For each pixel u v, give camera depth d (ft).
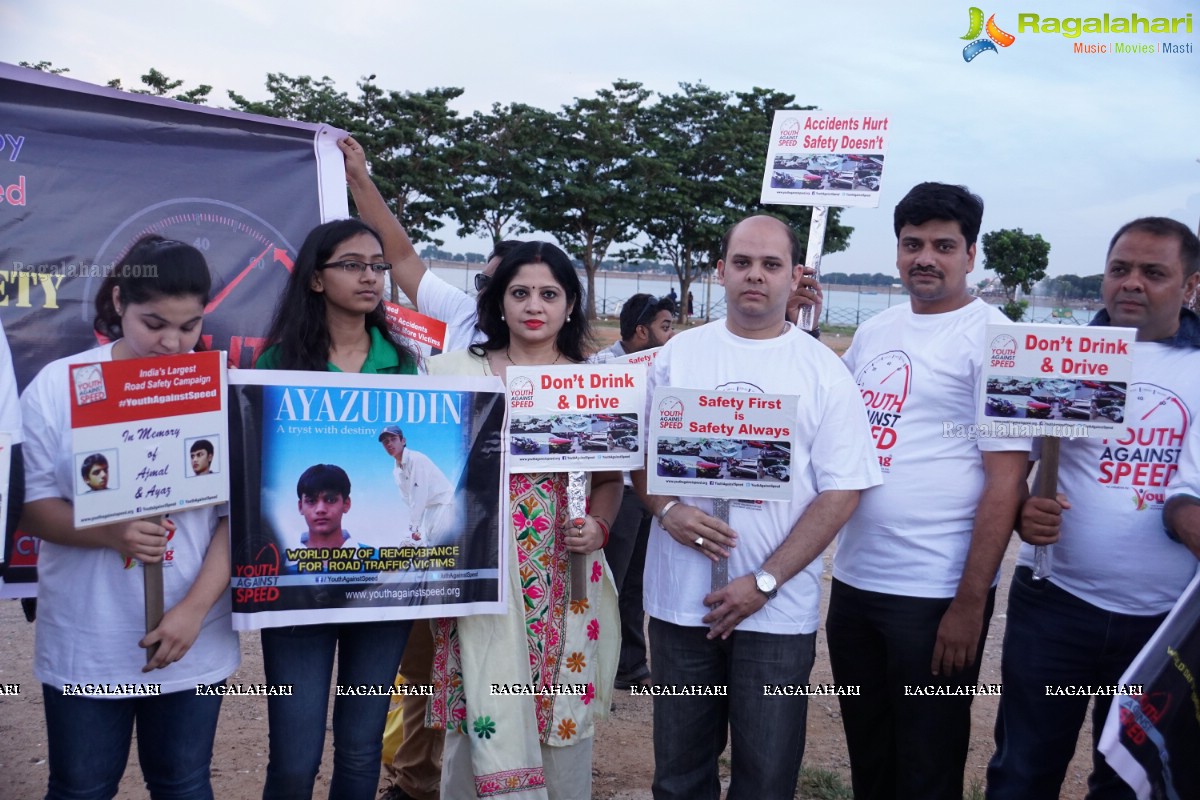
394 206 146.82
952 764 11.71
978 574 10.94
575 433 11.00
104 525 8.73
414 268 15.69
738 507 10.99
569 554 11.43
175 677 9.37
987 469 11.09
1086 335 10.48
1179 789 9.16
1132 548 10.77
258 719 15.67
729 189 162.61
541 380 10.91
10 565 11.19
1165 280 10.75
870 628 12.06
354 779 10.39
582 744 11.61
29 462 8.92
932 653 11.48
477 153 151.33
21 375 12.14
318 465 9.96
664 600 11.30
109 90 12.59
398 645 10.70
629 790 14.07
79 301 12.41
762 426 10.64
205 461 9.16
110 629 9.15
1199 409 10.60
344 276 10.34
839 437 10.91
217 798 12.99
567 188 153.79
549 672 11.33
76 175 12.46
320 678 10.32
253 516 9.71
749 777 10.97
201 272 9.02
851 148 17.31
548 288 11.34
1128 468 10.87
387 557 10.26
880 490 11.62
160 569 9.05
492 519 10.72
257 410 9.71
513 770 10.85
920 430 11.50
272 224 13.60
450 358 11.83
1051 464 10.68
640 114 168.86
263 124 13.57
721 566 10.94
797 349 11.12
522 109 156.97
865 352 12.27
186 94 134.00
